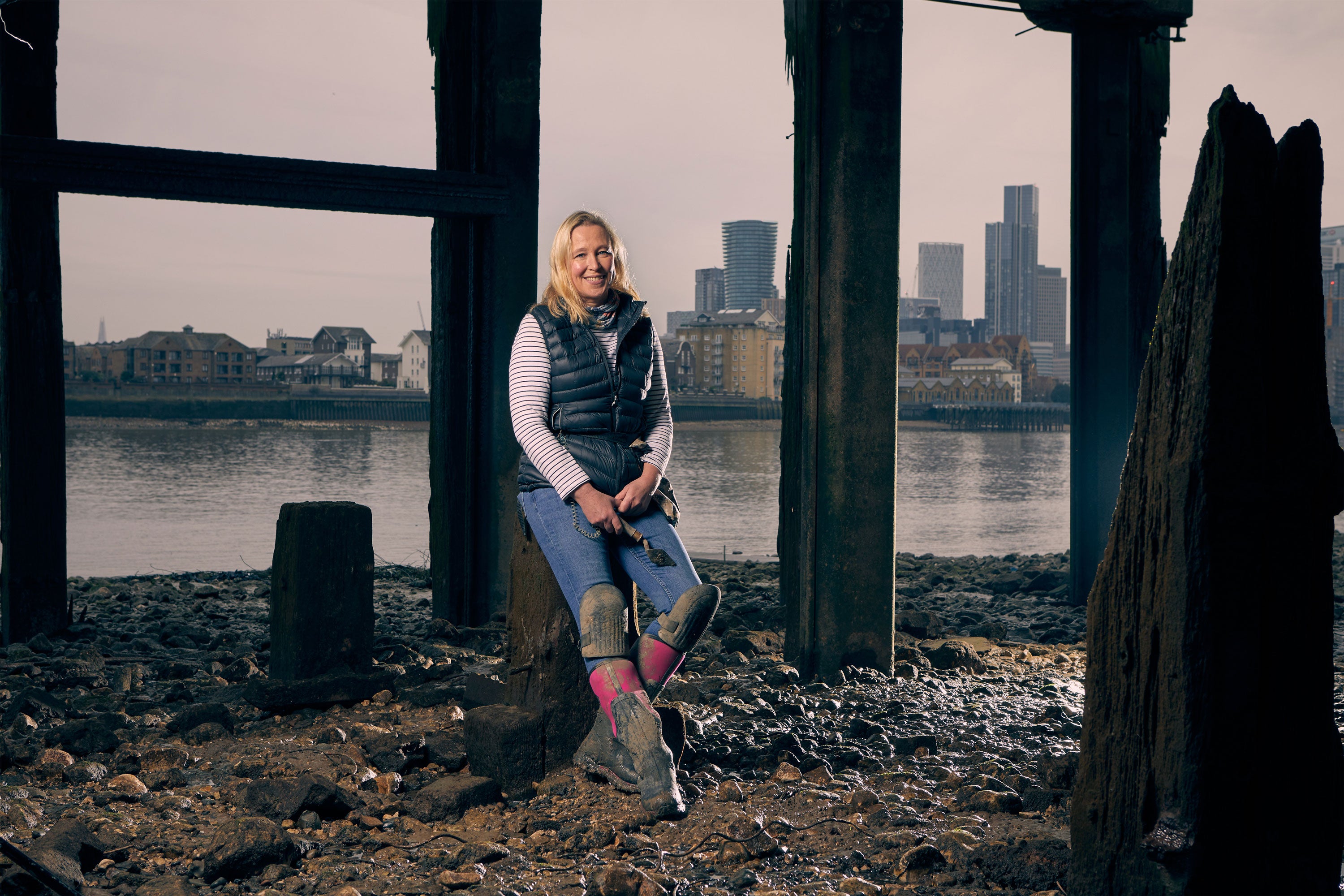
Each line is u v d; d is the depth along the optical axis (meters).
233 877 2.66
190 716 4.01
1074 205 7.56
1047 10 7.05
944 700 4.61
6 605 6.18
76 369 160.62
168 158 5.65
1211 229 1.94
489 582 6.81
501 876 2.68
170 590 8.70
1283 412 1.99
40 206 6.07
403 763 3.49
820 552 4.99
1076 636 6.51
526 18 6.64
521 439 3.02
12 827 2.92
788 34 5.29
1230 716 1.96
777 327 186.88
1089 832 2.19
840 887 2.57
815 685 4.81
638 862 2.76
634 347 3.13
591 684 3.09
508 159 6.66
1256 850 2.00
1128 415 7.63
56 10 5.91
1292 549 1.99
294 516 4.40
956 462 61.25
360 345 185.12
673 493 3.23
